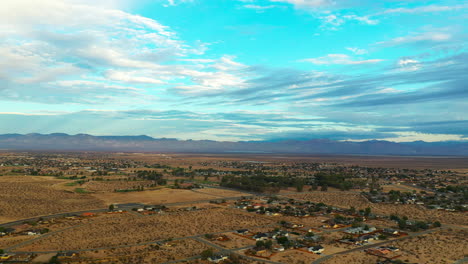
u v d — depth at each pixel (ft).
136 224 501.15
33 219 536.42
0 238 421.18
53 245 390.83
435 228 496.64
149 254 360.89
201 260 343.67
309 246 393.70
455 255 367.04
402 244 408.46
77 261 336.90
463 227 505.66
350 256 360.69
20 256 352.90
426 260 350.02
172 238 425.28
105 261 336.90
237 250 380.17
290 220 542.16
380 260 347.15
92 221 520.83
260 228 484.74
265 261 344.90
